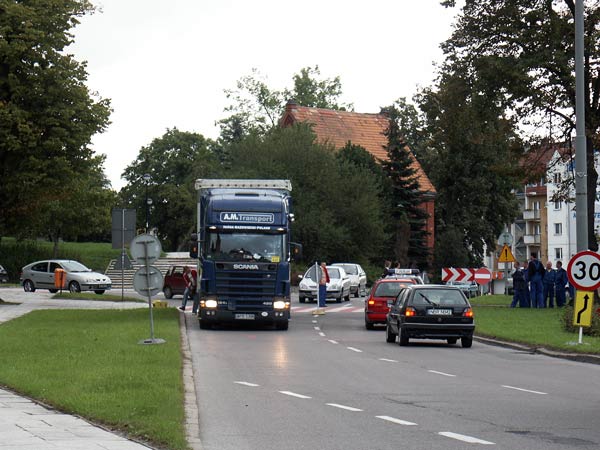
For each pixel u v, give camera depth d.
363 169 88.69
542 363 24.86
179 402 15.05
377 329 38.91
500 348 30.25
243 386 18.77
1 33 48.56
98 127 51.00
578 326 29.89
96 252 103.12
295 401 16.48
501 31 47.66
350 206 86.00
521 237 148.75
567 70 45.78
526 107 47.66
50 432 12.30
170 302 59.91
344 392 17.91
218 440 12.42
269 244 36.25
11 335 29.11
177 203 123.31
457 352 28.47
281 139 87.94
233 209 36.22
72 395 15.55
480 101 48.22
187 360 23.38
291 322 42.81
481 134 51.34
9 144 48.38
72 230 93.88
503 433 13.06
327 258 84.06
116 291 76.56
